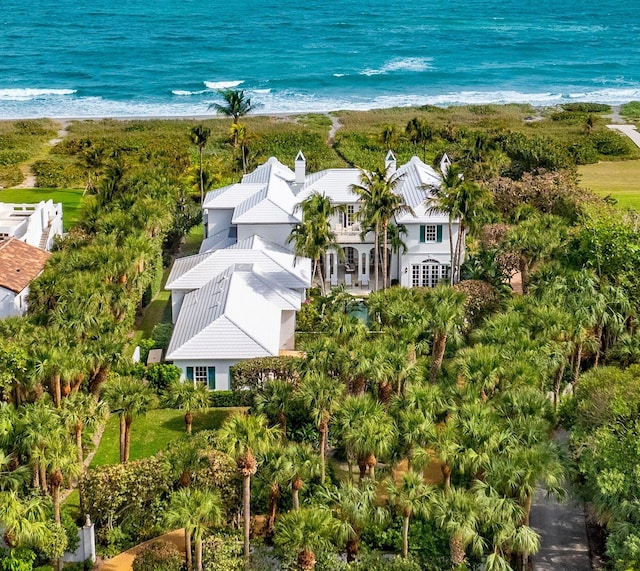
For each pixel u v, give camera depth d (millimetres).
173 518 37719
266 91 177625
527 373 45625
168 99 170375
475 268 71375
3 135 134250
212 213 80500
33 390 45875
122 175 89000
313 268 75250
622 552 36781
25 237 76062
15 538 38906
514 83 190625
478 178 91750
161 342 64125
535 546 37375
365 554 39500
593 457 39500
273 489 41812
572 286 55906
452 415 42188
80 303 53406
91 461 49250
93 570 40719
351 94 176125
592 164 124812
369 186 70500
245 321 58719
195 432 52250
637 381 43250
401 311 52469
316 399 43844
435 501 38344
